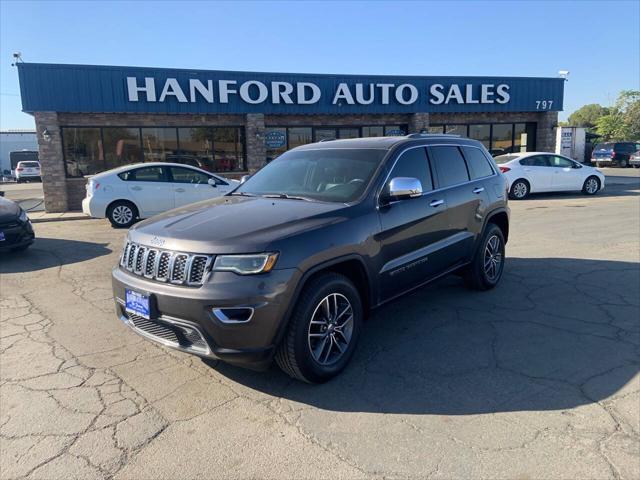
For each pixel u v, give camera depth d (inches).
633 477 101.3
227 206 163.6
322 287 137.9
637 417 123.0
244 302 124.6
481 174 228.2
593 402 130.7
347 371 151.6
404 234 170.2
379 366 154.7
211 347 127.3
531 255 301.6
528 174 618.2
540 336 175.5
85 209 461.4
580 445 112.1
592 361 155.0
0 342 178.9
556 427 119.4
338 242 142.9
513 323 188.5
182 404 133.9
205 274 127.4
